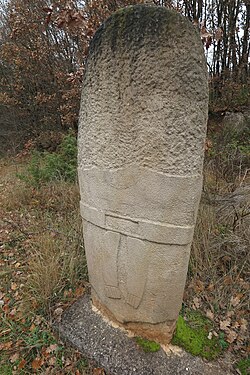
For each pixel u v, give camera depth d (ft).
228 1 27.32
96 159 5.82
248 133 19.93
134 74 4.83
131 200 5.49
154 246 5.44
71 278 8.16
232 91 26.35
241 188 11.00
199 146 4.77
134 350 6.18
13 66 29.27
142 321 6.31
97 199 6.07
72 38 22.38
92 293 7.28
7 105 29.71
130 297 6.19
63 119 25.21
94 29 11.14
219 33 9.96
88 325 6.86
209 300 7.82
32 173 16.93
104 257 6.34
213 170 13.79
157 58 4.57
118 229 5.88
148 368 5.84
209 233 9.32
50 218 12.58
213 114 26.22
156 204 5.19
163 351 6.15
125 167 5.39
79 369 6.15
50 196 14.75
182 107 4.62
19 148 30.53
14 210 13.82
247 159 14.90
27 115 30.68
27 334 6.92
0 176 20.85
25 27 25.72
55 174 16.99
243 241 9.07
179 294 5.73
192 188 4.89
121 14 4.78
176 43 4.40
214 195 11.10
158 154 4.94
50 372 6.11
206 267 8.75
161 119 4.77
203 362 6.03
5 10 29.73
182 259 5.35
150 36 4.54
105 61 5.12
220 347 6.46
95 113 5.57
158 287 5.71
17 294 8.18
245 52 28.60
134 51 4.74
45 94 28.68
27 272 9.04
